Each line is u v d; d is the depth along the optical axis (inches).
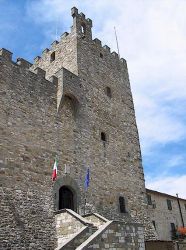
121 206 853.2
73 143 794.8
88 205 753.6
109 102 999.0
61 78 832.9
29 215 617.0
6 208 582.6
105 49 1124.5
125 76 1160.2
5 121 655.8
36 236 609.3
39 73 792.3
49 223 644.7
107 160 877.8
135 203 902.4
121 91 1090.7
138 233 622.5
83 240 538.3
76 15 1061.1
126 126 1026.1
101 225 624.1
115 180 871.1
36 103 746.2
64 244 499.2
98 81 993.5
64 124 796.0
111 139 932.0
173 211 1465.3
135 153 1003.9
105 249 528.1
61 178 720.3
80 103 866.8
